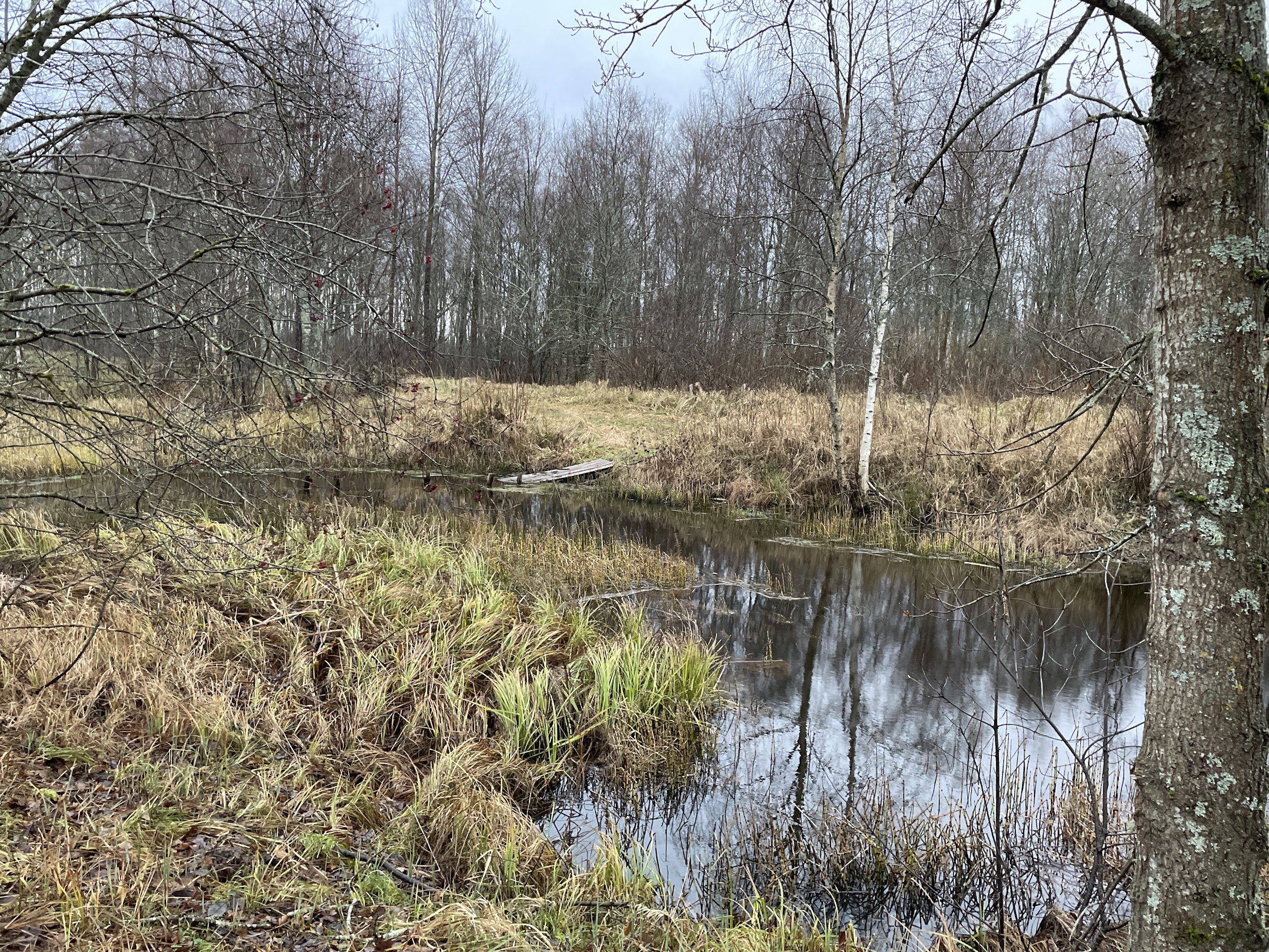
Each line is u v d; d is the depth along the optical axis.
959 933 3.94
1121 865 4.20
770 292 23.17
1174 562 2.10
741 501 15.36
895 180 12.34
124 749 4.13
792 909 3.97
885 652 8.37
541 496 15.77
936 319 22.58
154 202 3.74
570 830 4.81
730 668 7.72
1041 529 11.84
